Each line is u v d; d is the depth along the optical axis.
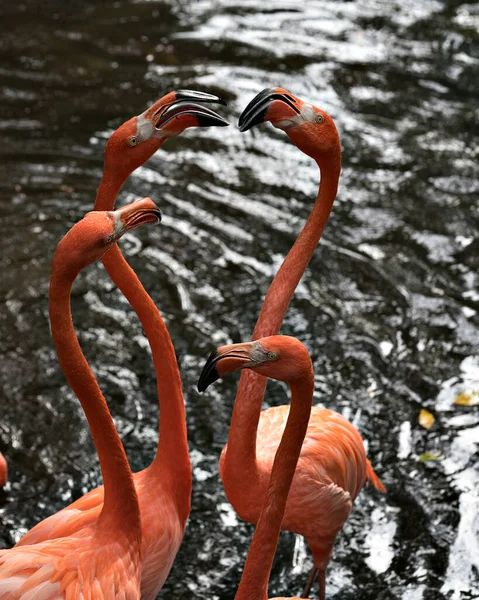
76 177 12.45
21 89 14.66
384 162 13.03
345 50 16.38
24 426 8.45
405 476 7.88
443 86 15.26
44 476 7.89
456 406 8.69
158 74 15.29
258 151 13.35
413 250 11.12
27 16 17.36
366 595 6.79
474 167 12.94
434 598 6.72
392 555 7.13
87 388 4.68
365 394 8.86
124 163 5.32
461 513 7.47
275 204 12.03
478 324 9.84
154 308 5.73
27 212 11.65
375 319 9.93
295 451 4.56
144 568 5.49
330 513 6.14
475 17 17.83
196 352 9.37
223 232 11.38
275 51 16.23
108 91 14.69
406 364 9.27
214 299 10.16
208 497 7.70
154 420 8.55
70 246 4.36
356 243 11.23
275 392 8.94
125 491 4.93
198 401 8.78
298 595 6.81
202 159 13.05
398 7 18.27
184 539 7.29
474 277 10.62
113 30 16.94
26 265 10.67
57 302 4.47
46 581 4.55
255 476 5.71
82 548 4.84
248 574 4.76
